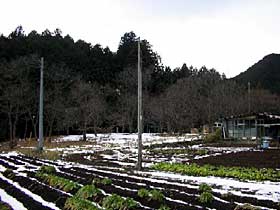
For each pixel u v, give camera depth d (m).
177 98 73.62
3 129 68.44
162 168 24.94
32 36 93.12
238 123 59.47
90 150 44.62
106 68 92.81
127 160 32.66
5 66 66.31
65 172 22.89
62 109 65.50
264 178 19.48
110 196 12.75
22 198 14.88
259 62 126.44
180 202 12.75
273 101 85.75
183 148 43.44
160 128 73.00
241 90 86.50
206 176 21.12
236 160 28.39
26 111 64.75
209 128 68.56
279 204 12.20
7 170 24.11
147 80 90.62
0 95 63.56
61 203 13.43
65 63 82.50
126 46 105.62
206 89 81.00
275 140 53.59
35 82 69.12
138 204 12.22
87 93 67.94
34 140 61.94
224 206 11.88
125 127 80.06
